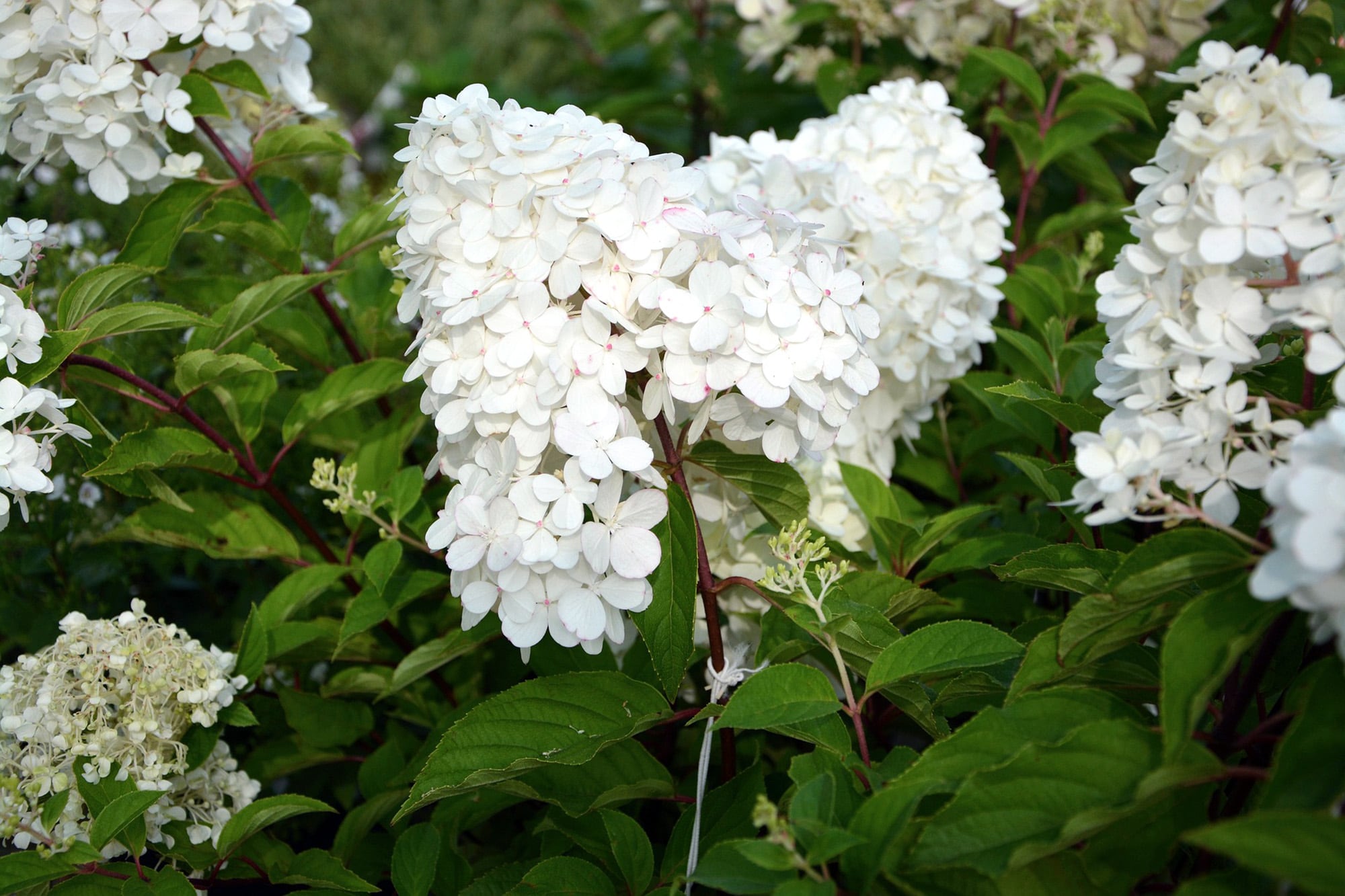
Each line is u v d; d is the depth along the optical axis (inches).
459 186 29.6
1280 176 27.4
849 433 35.9
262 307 36.3
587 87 85.8
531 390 29.0
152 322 33.9
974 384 39.4
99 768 31.7
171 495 36.5
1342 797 23.9
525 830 36.4
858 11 49.6
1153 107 45.3
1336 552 23.1
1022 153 44.3
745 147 37.7
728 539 35.1
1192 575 26.0
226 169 45.4
